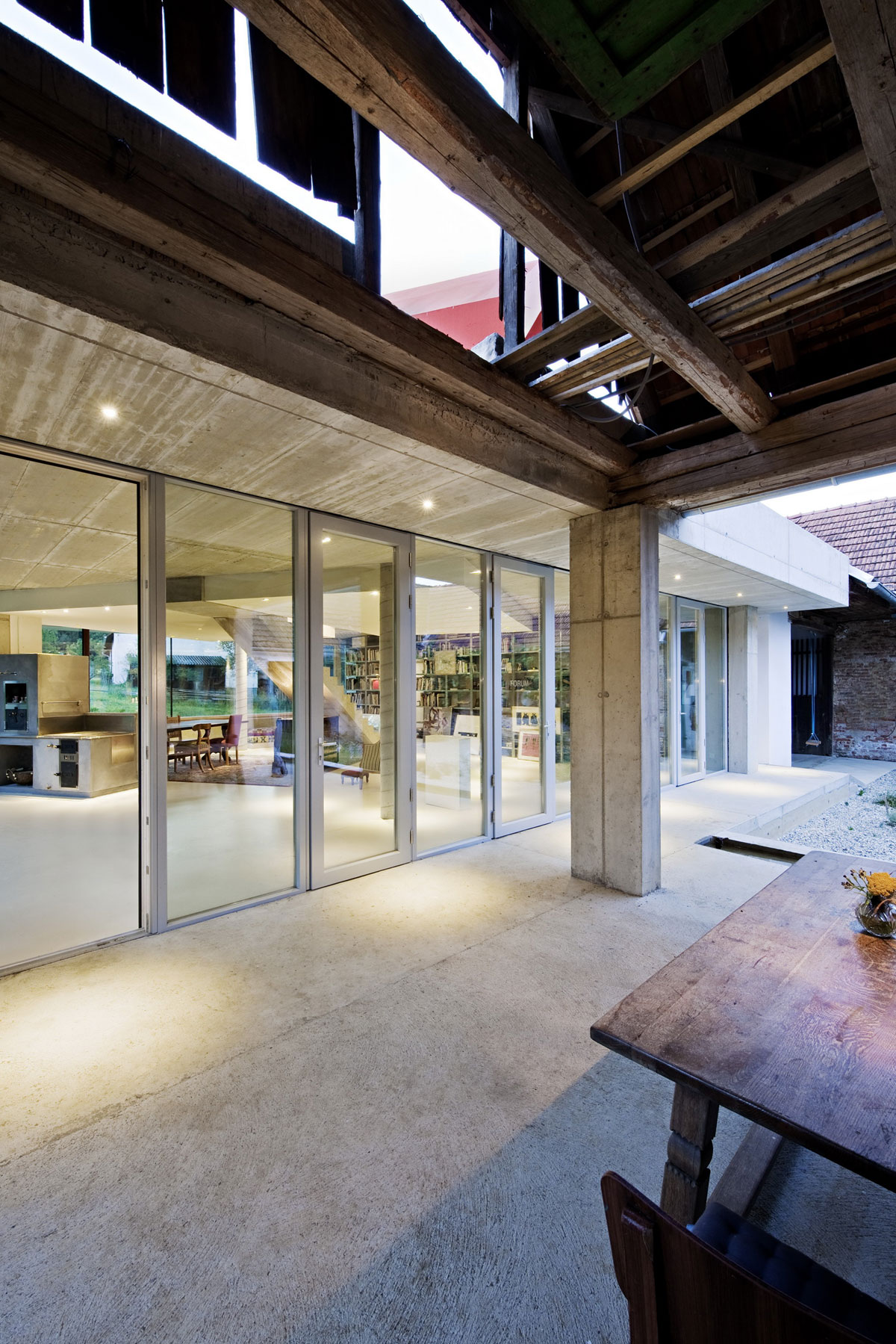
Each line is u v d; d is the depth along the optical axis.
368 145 2.19
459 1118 1.85
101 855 4.65
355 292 2.17
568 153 2.29
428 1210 1.53
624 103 1.71
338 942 3.08
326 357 2.25
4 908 3.54
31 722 7.64
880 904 1.75
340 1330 1.25
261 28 1.18
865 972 1.54
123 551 4.95
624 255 1.90
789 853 4.90
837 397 3.03
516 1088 1.98
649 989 1.47
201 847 3.44
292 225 1.99
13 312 1.68
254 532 3.75
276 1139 1.76
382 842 4.31
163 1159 1.68
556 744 5.86
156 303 1.80
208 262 1.83
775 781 8.47
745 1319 0.64
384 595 4.31
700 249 1.96
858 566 10.92
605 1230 1.47
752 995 1.44
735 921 1.86
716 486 3.37
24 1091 1.97
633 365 2.63
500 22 1.87
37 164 1.45
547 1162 1.68
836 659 11.76
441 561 4.76
